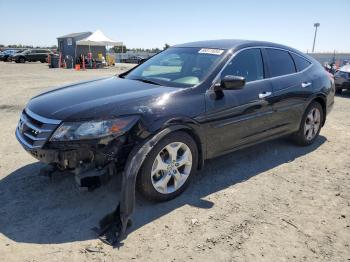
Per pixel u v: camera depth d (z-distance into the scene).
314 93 5.42
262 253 2.91
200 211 3.54
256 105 4.44
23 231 3.16
